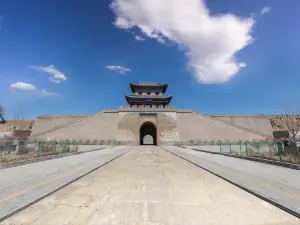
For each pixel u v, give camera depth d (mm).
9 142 18172
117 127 40469
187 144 38656
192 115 42344
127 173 8586
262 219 3932
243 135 39750
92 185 6438
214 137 40156
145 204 4691
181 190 5871
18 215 4051
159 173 8594
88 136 39594
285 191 5516
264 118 45938
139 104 50156
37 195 5117
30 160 11852
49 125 45156
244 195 5418
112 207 4492
